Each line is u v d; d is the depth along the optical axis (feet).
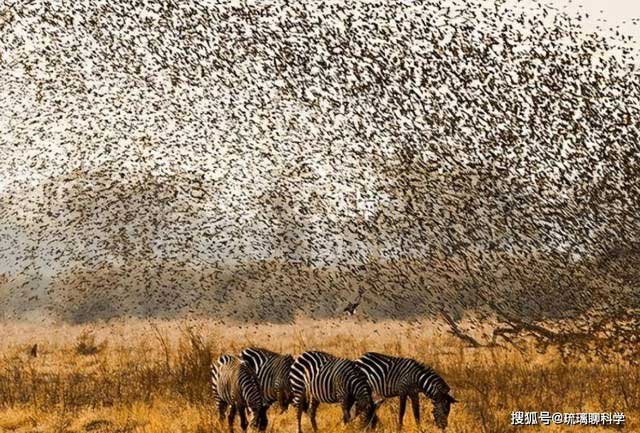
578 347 310.86
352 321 460.96
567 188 316.19
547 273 324.60
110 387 264.93
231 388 192.13
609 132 309.63
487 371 270.46
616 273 311.68
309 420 208.74
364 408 189.06
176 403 233.76
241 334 453.17
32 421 222.07
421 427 194.29
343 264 359.87
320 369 191.83
